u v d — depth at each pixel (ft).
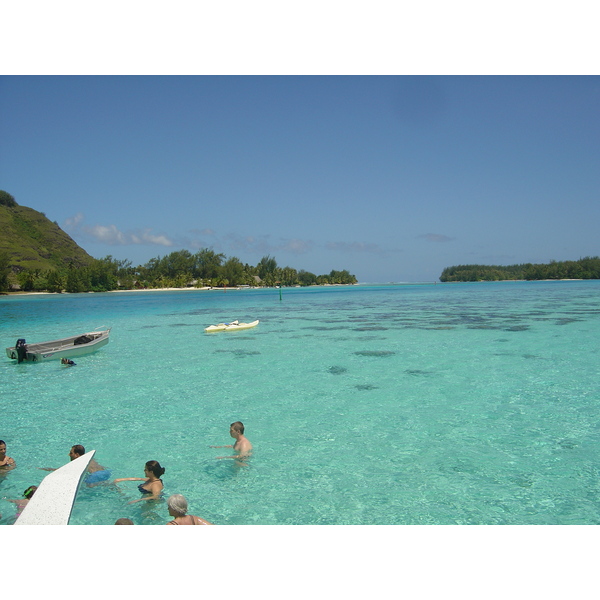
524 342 66.69
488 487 21.44
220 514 19.40
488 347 62.75
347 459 25.16
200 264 541.75
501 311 123.54
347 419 32.35
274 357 57.67
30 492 20.89
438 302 175.22
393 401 36.76
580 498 20.22
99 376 47.50
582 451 25.70
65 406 36.58
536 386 40.86
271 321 106.52
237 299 234.17
